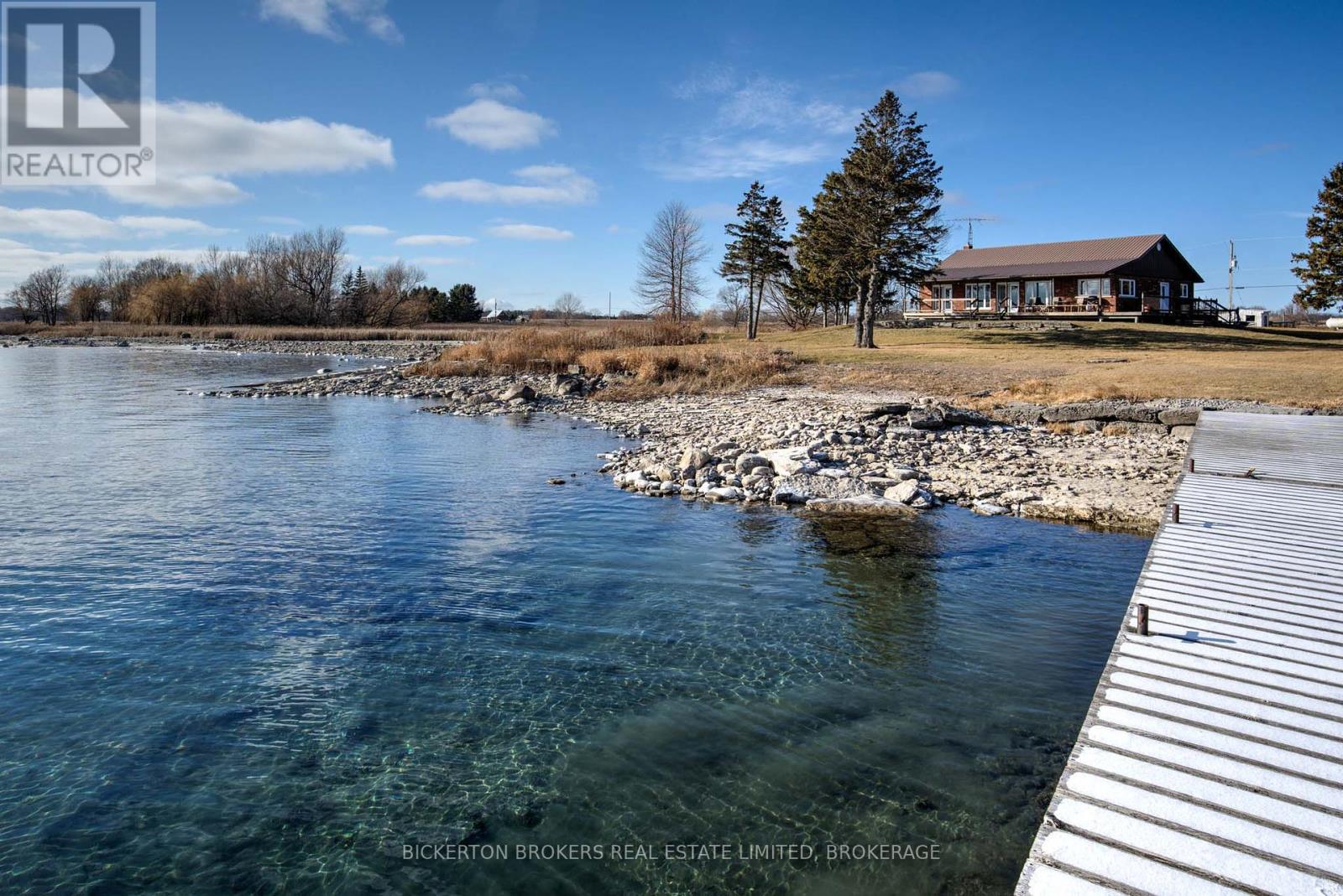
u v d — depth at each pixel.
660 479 15.25
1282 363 30.06
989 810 5.20
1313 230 47.94
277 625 8.26
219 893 4.53
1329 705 4.86
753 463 15.59
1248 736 4.53
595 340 43.66
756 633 8.12
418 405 29.09
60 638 7.87
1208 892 3.35
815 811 5.22
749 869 4.70
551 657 7.55
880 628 8.24
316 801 5.36
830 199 48.22
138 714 6.43
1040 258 58.12
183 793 5.42
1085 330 47.00
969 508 13.30
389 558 10.55
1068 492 13.80
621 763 5.80
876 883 4.56
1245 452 13.79
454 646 7.78
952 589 9.43
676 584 9.61
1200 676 5.29
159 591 9.23
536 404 28.73
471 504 13.55
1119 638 5.96
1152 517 12.24
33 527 11.94
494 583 9.60
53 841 4.93
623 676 7.16
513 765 5.77
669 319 52.81
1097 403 20.61
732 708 6.58
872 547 11.11
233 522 12.31
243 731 6.20
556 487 14.90
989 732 6.18
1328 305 48.00
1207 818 3.82
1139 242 54.72
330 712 6.49
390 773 5.68
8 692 6.76
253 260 103.56
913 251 41.06
